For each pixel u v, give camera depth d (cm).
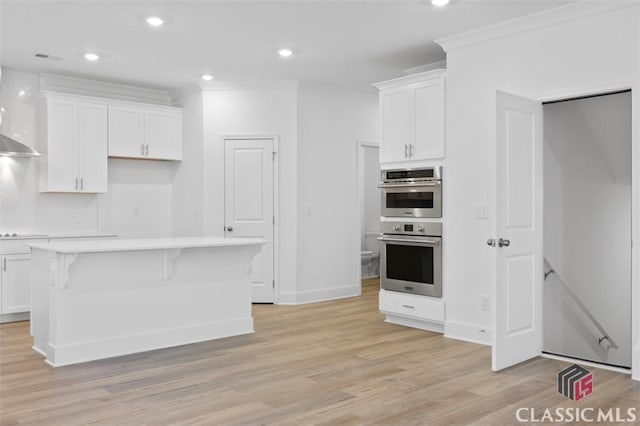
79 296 398
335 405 307
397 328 514
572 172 514
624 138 480
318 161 673
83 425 277
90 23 443
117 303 417
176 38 481
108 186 651
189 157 676
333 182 689
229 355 416
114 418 287
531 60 420
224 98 656
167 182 704
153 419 286
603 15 380
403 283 518
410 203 512
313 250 670
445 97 482
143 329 431
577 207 517
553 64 407
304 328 514
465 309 466
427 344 451
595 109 473
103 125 619
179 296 452
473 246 460
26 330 507
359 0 392
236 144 655
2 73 576
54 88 610
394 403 310
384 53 524
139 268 429
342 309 615
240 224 655
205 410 299
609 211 523
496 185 372
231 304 486
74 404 308
